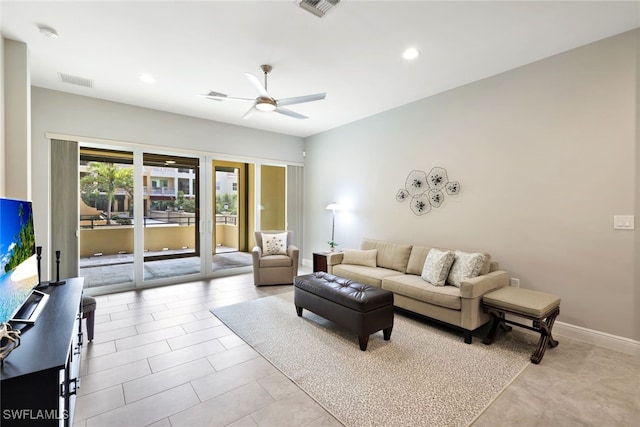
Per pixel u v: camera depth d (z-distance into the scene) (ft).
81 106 13.44
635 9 7.59
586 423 5.88
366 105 14.79
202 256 17.29
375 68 10.89
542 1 7.30
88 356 8.38
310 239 21.08
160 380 7.27
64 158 13.03
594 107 9.19
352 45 9.36
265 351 8.76
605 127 9.00
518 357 8.47
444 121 13.07
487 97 11.64
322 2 7.40
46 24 8.23
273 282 15.87
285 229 21.24
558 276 9.97
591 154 9.27
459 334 10.04
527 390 6.93
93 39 9.02
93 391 6.82
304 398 6.63
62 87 12.64
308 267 20.84
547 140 10.14
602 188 9.08
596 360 8.29
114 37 8.93
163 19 8.06
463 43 9.25
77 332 7.11
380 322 9.10
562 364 8.09
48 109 12.72
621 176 8.76
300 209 21.30
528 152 10.58
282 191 21.24
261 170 20.10
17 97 8.99
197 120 16.72
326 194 19.62
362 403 6.46
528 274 10.64
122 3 7.40
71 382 5.61
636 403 6.48
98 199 16.40
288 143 20.62
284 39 9.04
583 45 9.35
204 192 17.22
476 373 7.64
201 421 5.91
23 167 9.02
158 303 12.92
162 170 16.81
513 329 10.55
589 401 6.55
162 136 15.61
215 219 21.13
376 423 5.87
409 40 9.07
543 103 10.21
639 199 8.48
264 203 20.35
